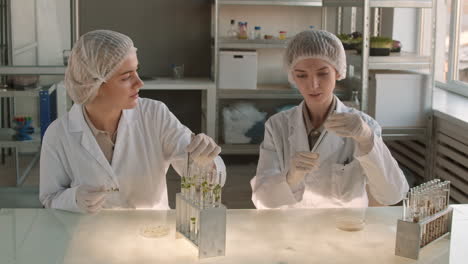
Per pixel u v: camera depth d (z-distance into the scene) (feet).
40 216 6.39
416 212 5.45
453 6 16.92
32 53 14.84
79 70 6.68
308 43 7.10
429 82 14.96
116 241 5.74
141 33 19.17
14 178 16.10
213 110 17.72
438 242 5.84
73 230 6.01
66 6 14.82
